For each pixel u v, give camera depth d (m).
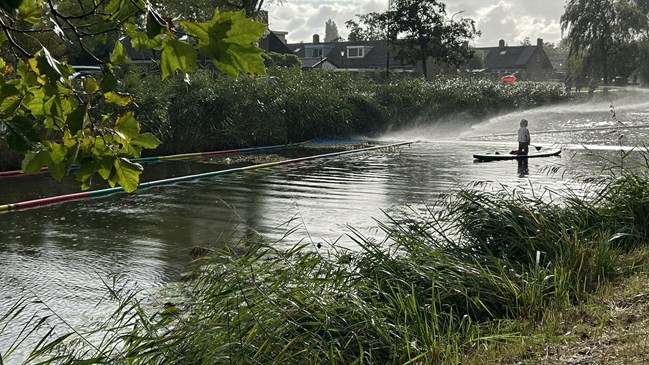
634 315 5.60
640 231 8.59
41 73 1.87
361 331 5.33
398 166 20.09
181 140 23.59
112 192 15.39
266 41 62.59
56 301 7.50
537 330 5.54
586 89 57.56
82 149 2.32
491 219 7.92
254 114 25.58
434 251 6.92
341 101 29.80
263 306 5.31
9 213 12.88
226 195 14.95
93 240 10.52
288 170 19.52
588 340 5.17
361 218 11.99
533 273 6.59
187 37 1.96
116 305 7.34
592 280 6.90
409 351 4.98
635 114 42.81
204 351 4.95
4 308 7.27
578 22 54.84
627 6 54.28
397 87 34.19
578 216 8.55
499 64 98.12
